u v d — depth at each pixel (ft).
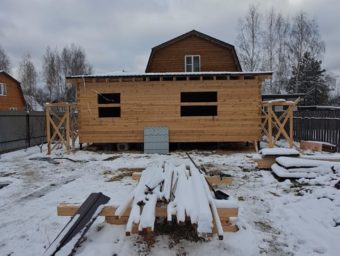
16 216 16.52
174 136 41.75
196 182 15.79
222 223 13.34
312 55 103.86
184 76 40.50
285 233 13.79
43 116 54.39
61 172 28.58
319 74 123.54
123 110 42.01
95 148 43.80
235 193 20.04
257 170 27.14
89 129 42.47
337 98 137.80
